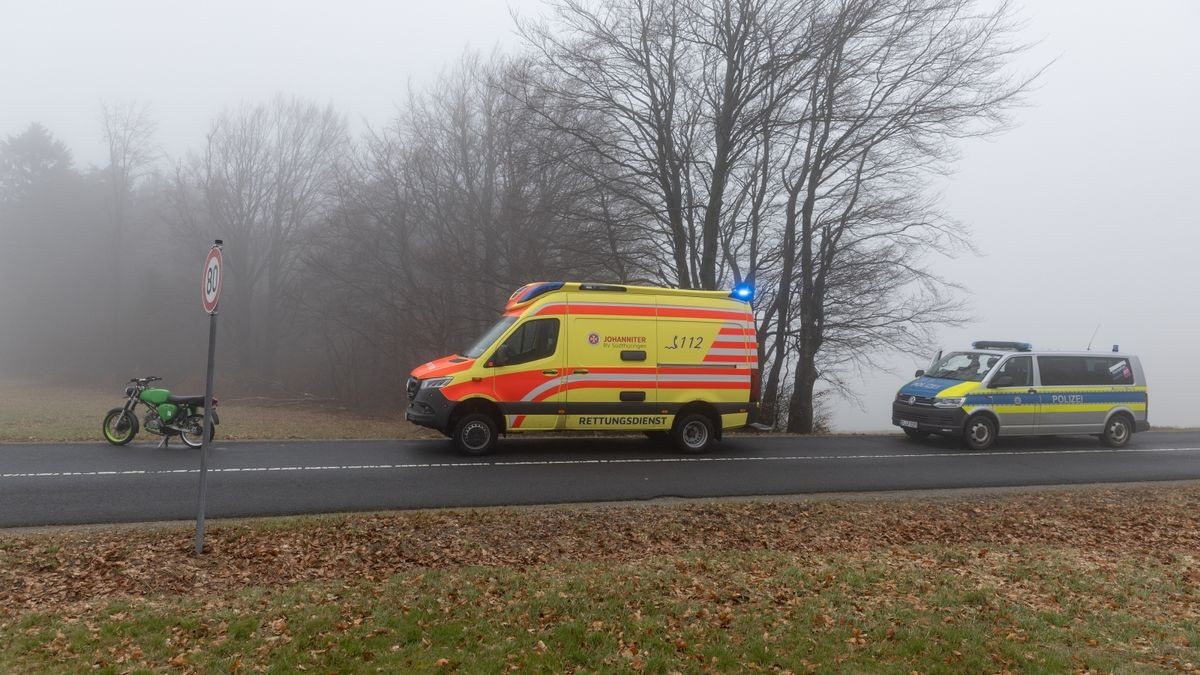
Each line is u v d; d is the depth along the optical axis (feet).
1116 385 54.03
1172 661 16.14
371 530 25.54
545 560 23.52
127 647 16.03
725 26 64.54
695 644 16.66
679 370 44.60
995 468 43.29
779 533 27.40
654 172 67.26
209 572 21.25
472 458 40.96
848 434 59.47
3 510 27.17
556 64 66.74
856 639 17.13
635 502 32.17
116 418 42.63
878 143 68.49
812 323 74.43
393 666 15.12
